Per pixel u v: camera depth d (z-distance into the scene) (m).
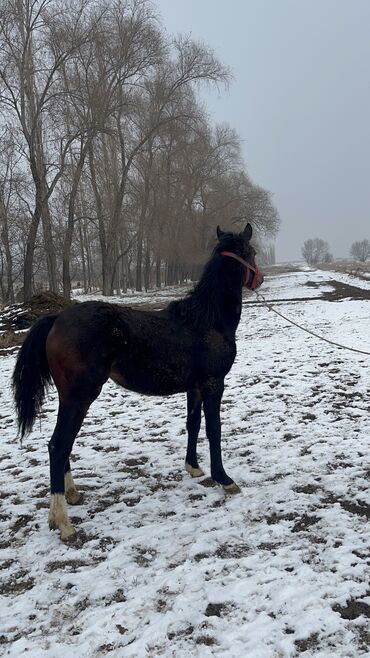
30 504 4.51
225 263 4.52
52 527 4.00
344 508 4.08
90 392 3.93
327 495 4.33
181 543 3.73
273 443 5.62
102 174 38.09
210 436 4.53
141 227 40.59
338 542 3.59
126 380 4.24
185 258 44.34
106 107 28.39
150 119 34.56
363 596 3.01
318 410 6.73
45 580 3.40
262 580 3.20
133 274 69.19
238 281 4.54
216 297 4.43
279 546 3.61
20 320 17.20
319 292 26.88
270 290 32.03
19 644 2.80
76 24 25.98
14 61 25.06
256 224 47.28
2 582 3.42
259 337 13.21
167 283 58.66
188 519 4.09
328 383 8.09
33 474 5.21
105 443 6.02
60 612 3.07
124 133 37.50
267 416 6.62
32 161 26.08
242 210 46.16
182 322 4.38
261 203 46.84
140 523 4.08
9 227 31.31
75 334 3.85
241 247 4.61
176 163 43.03
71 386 3.89
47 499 4.62
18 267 37.97
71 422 3.91
